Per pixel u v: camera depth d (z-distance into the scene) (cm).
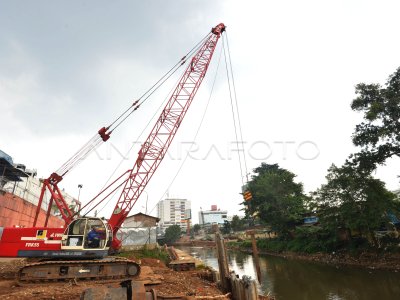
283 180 4781
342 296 1834
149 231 3394
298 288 2123
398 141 2545
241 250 6003
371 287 1970
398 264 2450
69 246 1330
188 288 1300
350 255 3088
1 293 994
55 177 2055
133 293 602
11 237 1333
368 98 2680
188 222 12838
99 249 1352
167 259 2820
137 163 2292
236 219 10131
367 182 2795
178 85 2497
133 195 2216
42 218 3741
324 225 3462
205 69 2552
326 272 2648
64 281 1249
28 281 1211
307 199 4656
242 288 1227
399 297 1706
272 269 3116
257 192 4869
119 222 2152
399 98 2414
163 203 18475
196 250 7112
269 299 1434
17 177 3666
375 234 3034
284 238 4850
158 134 2373
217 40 2638
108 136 2191
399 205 2831
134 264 1383
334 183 3062
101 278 1305
